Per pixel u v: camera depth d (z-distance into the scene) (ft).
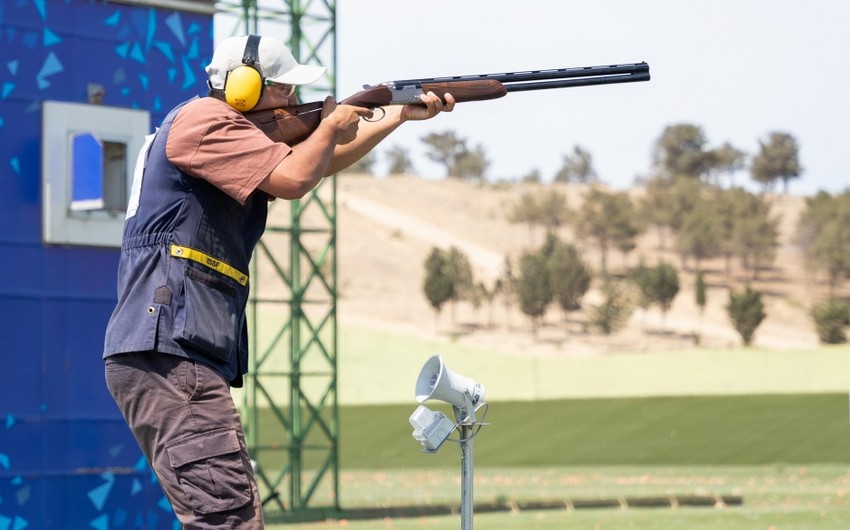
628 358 331.36
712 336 447.83
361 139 24.52
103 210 42.01
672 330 451.12
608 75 25.59
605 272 499.92
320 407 115.44
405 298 467.93
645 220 538.06
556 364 327.26
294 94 23.21
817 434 186.19
